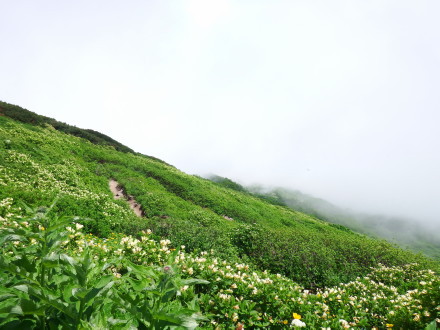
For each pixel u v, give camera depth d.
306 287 10.45
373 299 6.78
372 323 5.79
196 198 29.44
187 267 5.12
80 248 4.67
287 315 4.75
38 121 36.34
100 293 1.46
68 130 41.66
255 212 31.75
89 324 1.43
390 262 13.51
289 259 11.63
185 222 12.96
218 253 9.80
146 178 31.06
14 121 30.41
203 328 2.67
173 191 30.50
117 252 5.05
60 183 16.70
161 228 11.42
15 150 19.34
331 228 35.06
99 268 1.85
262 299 4.98
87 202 13.95
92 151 33.62
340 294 6.88
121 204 18.89
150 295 1.88
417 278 9.69
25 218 1.72
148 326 1.62
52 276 1.83
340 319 5.01
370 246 15.12
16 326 1.34
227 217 27.28
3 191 10.61
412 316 5.13
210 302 4.22
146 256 5.38
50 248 1.63
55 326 1.41
